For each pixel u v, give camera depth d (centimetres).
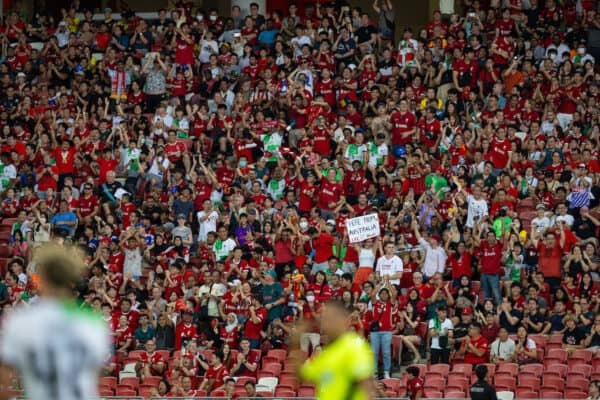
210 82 9469
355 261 7150
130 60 9575
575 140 8119
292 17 10081
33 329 1678
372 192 7869
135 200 8169
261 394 5966
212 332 6681
